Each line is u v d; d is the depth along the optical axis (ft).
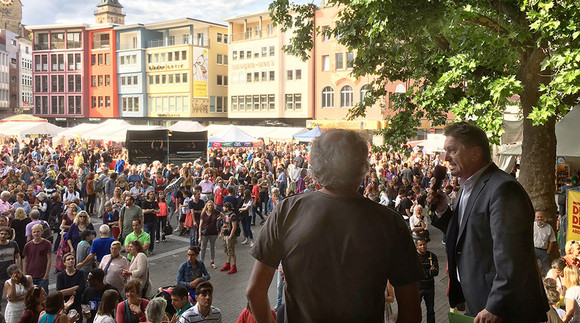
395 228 5.65
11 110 345.51
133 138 85.66
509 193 7.39
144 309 22.80
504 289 6.84
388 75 35.60
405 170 74.08
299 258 5.55
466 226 7.89
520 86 23.54
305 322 5.53
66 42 260.62
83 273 28.76
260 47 202.59
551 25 22.12
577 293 22.00
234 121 216.33
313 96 188.65
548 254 29.78
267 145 138.10
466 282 7.85
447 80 26.04
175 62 226.99
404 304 5.74
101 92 253.03
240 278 41.81
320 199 5.74
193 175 76.59
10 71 342.03
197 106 225.35
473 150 8.04
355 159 5.68
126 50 241.76
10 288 27.22
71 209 42.29
